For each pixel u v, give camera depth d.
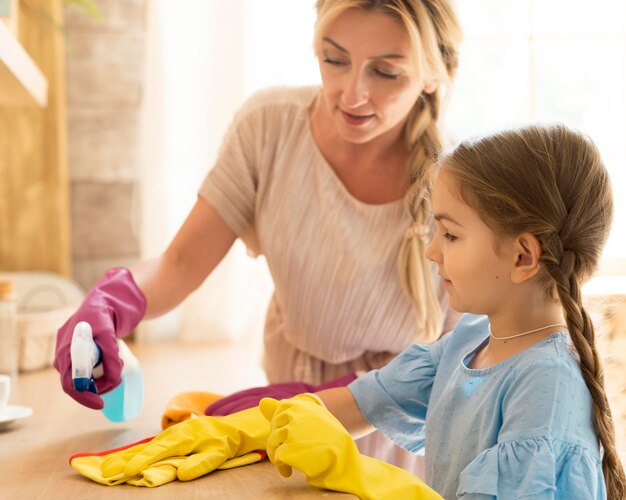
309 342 1.56
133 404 1.39
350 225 1.48
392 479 0.98
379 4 1.30
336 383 1.41
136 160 2.70
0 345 1.81
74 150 2.69
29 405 1.57
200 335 2.63
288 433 0.98
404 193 1.48
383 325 1.52
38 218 2.65
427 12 1.34
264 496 0.96
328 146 1.48
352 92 1.32
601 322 1.43
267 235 1.52
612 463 1.02
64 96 2.65
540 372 1.03
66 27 2.66
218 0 2.55
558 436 0.98
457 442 1.10
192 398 1.48
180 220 2.63
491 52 2.66
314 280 1.50
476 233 1.10
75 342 1.19
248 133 1.52
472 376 1.12
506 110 2.67
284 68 2.57
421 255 1.46
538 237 1.07
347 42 1.31
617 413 1.51
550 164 1.09
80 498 0.99
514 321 1.11
